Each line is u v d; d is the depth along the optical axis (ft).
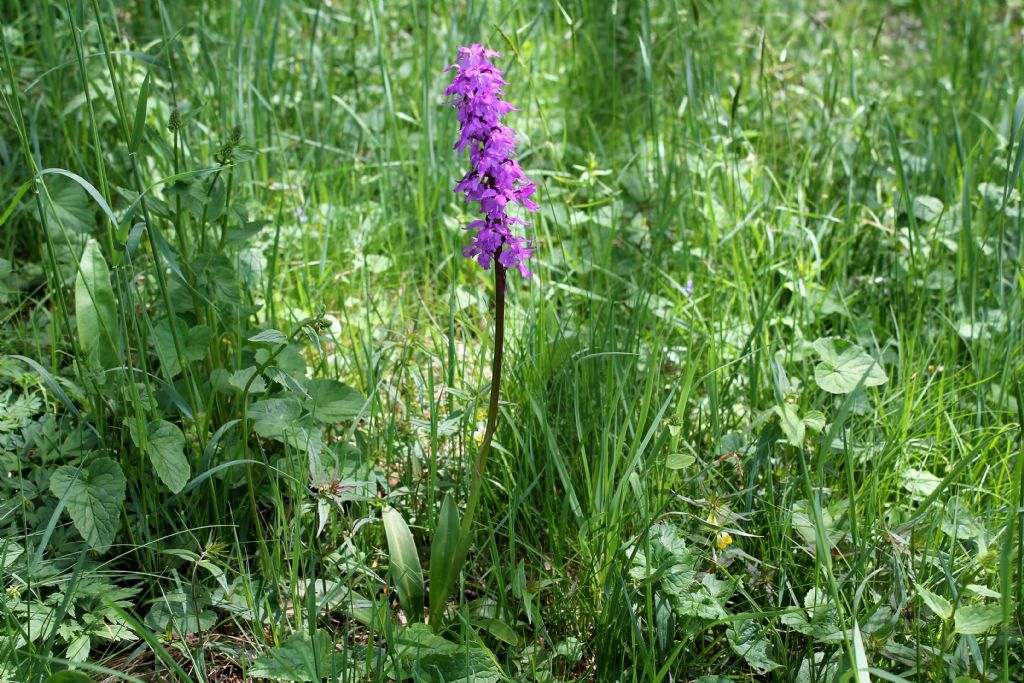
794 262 11.57
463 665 6.86
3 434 8.18
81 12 9.62
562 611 7.70
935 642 7.13
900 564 7.28
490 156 6.14
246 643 7.64
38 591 7.54
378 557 8.36
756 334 9.69
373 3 13.50
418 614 7.43
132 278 8.93
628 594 7.21
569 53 16.26
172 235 10.84
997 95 14.79
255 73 13.10
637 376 9.42
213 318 8.71
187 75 13.41
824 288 11.16
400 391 9.81
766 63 16.05
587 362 8.93
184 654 7.36
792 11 19.35
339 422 9.19
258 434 8.46
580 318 10.90
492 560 8.00
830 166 13.47
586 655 7.60
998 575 7.27
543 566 8.10
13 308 10.30
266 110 13.33
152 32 14.74
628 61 16.69
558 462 7.66
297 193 12.68
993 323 10.55
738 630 7.25
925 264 11.42
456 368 9.84
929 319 10.90
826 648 7.38
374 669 6.84
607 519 7.50
